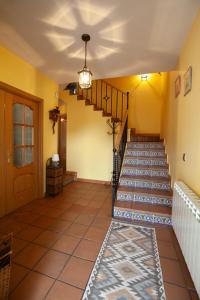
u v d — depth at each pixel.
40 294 1.42
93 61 2.83
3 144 2.72
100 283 1.53
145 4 1.65
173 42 2.25
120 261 1.81
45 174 3.68
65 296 1.40
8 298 1.37
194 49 1.84
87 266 1.73
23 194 3.19
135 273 1.65
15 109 2.94
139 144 4.30
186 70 2.14
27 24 1.97
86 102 4.80
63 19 1.88
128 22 1.90
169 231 2.39
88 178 4.90
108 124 4.65
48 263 1.76
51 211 2.98
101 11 1.75
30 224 2.54
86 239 2.19
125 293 1.44
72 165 5.04
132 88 5.34
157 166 3.67
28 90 3.02
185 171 2.12
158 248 2.03
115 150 2.96
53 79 3.72
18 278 1.57
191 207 1.46
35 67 3.13
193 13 1.75
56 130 3.97
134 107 5.33
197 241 1.31
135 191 3.03
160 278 1.60
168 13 1.76
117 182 3.16
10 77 2.62
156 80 5.17
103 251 1.96
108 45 2.35
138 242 2.14
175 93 2.87
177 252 1.96
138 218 2.66
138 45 2.33
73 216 2.80
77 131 4.93
